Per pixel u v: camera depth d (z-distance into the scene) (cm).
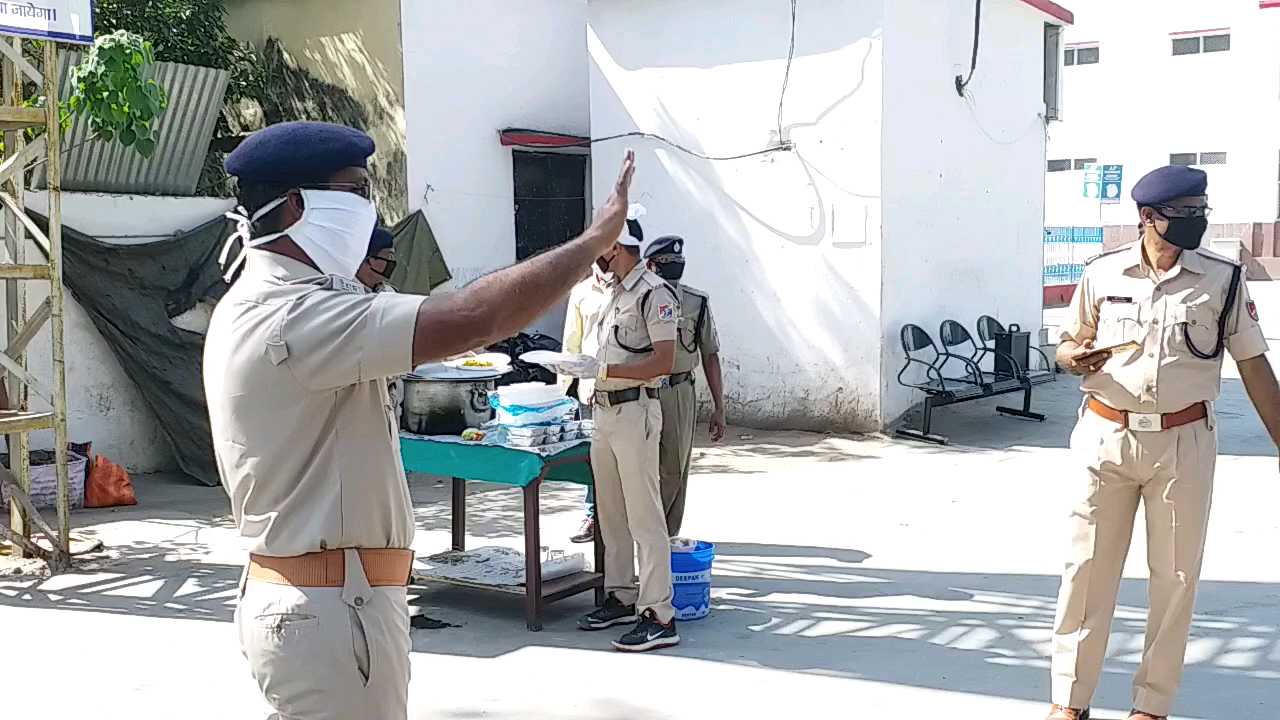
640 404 543
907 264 1134
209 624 600
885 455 1030
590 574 627
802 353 1138
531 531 579
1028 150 1359
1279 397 430
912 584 648
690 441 669
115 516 848
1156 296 416
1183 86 2914
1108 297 426
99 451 966
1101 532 430
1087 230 2744
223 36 1221
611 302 547
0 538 695
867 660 528
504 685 505
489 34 1230
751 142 1148
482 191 1238
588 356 572
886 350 1105
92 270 930
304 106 1226
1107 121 3005
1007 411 1209
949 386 1141
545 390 590
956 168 1216
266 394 227
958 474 945
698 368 1196
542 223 1304
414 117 1168
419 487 959
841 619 589
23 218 696
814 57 1105
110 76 799
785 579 663
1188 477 417
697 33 1167
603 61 1224
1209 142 2900
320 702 229
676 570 587
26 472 738
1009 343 1222
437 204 1195
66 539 705
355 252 240
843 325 1114
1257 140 2844
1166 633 430
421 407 605
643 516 546
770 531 775
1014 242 1346
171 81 987
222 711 480
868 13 1074
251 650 235
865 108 1084
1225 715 456
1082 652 433
